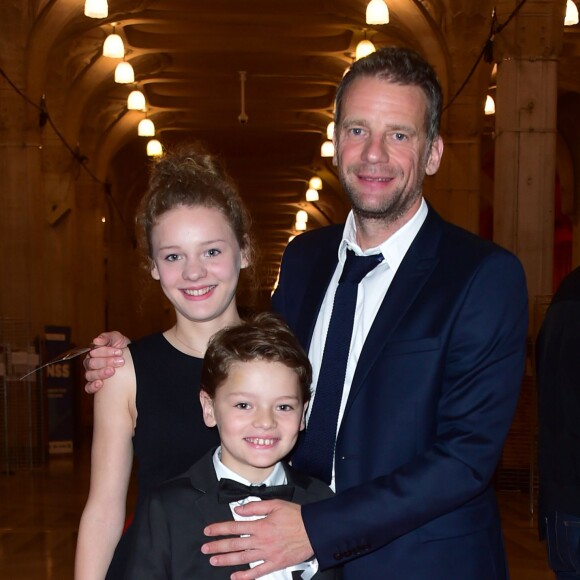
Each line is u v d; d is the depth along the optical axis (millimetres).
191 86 22531
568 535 2924
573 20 11414
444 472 2352
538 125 10883
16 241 14242
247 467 2424
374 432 2479
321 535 2297
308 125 25703
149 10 16641
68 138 18391
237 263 2641
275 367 2363
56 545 7797
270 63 20562
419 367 2459
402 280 2572
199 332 2617
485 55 11211
